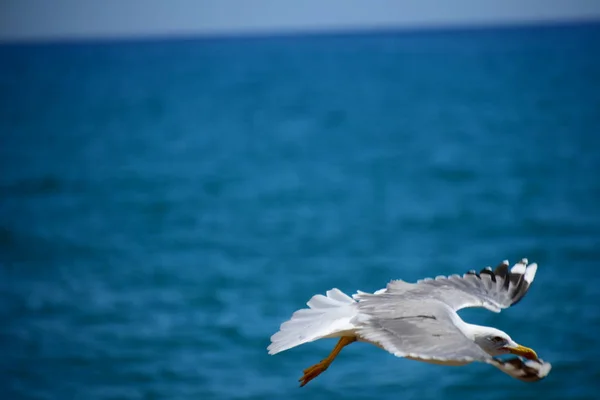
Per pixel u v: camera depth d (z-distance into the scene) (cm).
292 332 834
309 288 2598
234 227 3466
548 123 6284
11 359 2077
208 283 2658
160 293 2570
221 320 2288
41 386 1953
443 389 1800
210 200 4069
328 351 1998
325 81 10831
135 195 4212
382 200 3891
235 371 1958
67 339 2189
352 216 3581
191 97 9506
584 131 5841
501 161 4741
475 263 2798
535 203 3656
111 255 3056
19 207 3959
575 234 3069
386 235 3222
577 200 3691
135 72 13438
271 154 5459
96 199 4128
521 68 11344
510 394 1780
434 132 6069
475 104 7706
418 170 4612
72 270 2867
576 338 2033
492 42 18638
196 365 2000
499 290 842
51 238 3322
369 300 777
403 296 787
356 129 6456
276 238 3247
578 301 2272
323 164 4978
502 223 3294
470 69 11581
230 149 5734
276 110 8019
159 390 1903
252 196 4131
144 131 6875
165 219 3662
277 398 1830
